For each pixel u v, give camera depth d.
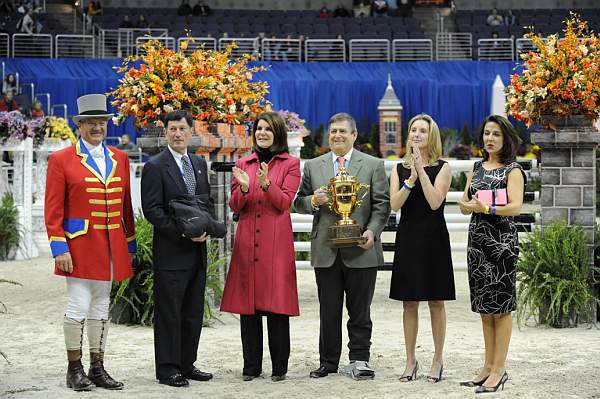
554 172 7.49
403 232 5.36
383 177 5.57
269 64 25.52
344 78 25.67
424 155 5.42
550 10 30.78
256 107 8.50
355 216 5.49
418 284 5.26
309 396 4.94
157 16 28.78
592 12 30.06
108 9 29.98
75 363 5.16
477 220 5.21
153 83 7.56
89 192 5.16
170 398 4.91
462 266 8.93
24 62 24.52
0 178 14.48
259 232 5.42
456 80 26.00
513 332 7.07
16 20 26.66
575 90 7.19
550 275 7.24
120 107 7.73
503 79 26.02
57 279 11.08
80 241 5.13
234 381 5.38
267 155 5.57
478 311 5.15
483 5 31.97
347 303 5.51
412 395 4.95
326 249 5.47
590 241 7.39
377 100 25.78
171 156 5.41
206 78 7.79
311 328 7.43
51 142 15.23
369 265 5.42
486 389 5.00
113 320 7.64
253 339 5.43
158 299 5.33
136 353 6.30
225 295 5.44
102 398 4.91
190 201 5.33
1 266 12.54
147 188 5.33
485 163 5.34
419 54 26.75
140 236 7.47
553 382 5.23
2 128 13.39
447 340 6.76
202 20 28.58
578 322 7.31
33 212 14.65
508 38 28.00
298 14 30.34
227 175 8.31
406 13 30.02
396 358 6.08
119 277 5.21
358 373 5.37
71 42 25.47
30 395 4.97
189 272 5.34
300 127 13.07
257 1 31.75
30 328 7.55
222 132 8.00
